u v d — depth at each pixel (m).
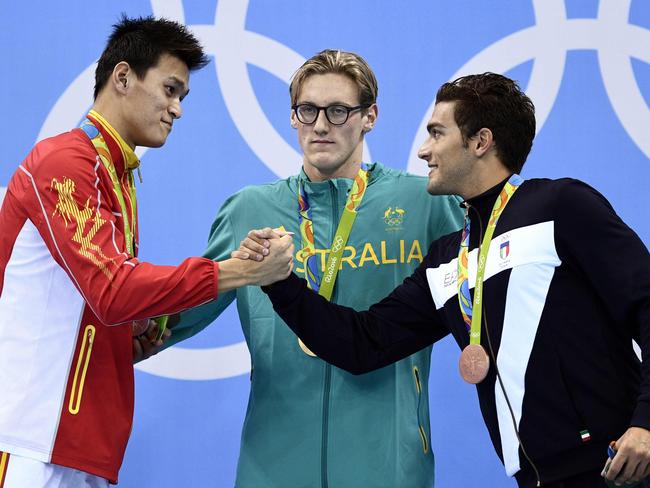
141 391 12.84
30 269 8.93
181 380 12.87
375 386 10.29
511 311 8.66
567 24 13.39
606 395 8.37
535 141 13.22
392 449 10.13
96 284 8.55
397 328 9.94
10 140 13.44
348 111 10.27
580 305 8.54
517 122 9.36
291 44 13.48
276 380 10.40
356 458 10.10
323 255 10.55
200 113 13.38
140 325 10.06
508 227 8.91
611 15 13.39
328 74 10.28
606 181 13.15
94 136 9.24
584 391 8.39
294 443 10.22
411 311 9.91
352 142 10.42
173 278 8.70
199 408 12.83
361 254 10.48
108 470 8.92
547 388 8.43
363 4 13.54
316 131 10.28
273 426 10.32
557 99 13.30
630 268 8.29
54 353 8.82
